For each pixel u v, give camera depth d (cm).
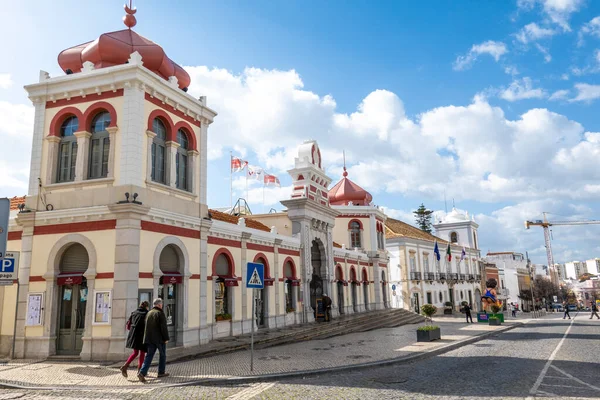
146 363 1097
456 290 6150
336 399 891
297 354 1578
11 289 1650
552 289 9956
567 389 967
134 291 1456
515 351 1680
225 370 1232
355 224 4334
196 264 1798
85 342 1443
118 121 1590
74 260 1572
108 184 1552
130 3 1855
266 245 2450
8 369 1287
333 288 3259
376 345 1831
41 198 1631
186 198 1805
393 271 5112
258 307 2331
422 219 8869
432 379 1099
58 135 1688
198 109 1916
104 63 1694
